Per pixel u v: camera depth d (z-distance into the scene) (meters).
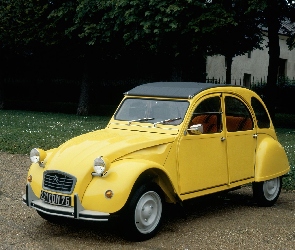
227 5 17.47
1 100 27.67
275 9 18.70
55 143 13.23
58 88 31.94
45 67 29.39
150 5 17.22
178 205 6.27
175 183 6.16
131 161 5.72
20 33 22.81
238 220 6.74
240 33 20.22
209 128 6.73
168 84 7.14
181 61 19.91
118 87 30.42
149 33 17.91
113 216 5.44
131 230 5.57
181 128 6.30
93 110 27.56
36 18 22.28
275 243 5.72
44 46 23.92
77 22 20.98
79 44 22.72
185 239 5.82
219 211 7.25
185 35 17.55
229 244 5.66
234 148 7.01
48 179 5.83
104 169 5.49
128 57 26.83
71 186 5.60
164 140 6.12
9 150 12.35
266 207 7.57
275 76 21.45
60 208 5.62
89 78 24.64
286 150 12.64
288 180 9.11
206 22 16.88
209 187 6.62
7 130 15.98
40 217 6.71
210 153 6.63
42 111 26.72
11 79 32.09
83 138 6.40
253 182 7.47
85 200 5.52
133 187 5.61
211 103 6.77
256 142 7.46
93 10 20.20
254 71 37.50
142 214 5.68
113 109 28.48
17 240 5.73
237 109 7.20
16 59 27.52
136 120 6.75
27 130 15.99
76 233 6.03
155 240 5.77
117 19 18.70
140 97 6.96
